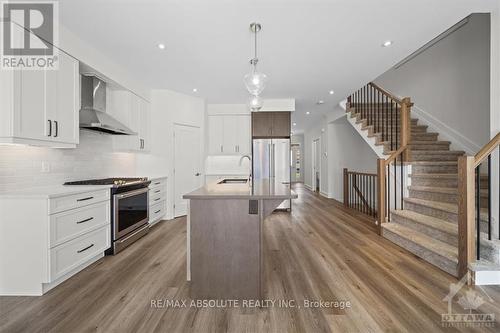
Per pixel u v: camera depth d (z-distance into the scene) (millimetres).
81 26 2568
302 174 13680
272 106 5578
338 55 3305
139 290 2166
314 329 1665
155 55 3273
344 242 3408
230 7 2275
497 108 2531
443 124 4742
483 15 3984
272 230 4023
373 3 2238
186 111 5113
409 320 1745
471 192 2232
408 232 3219
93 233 2684
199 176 5363
